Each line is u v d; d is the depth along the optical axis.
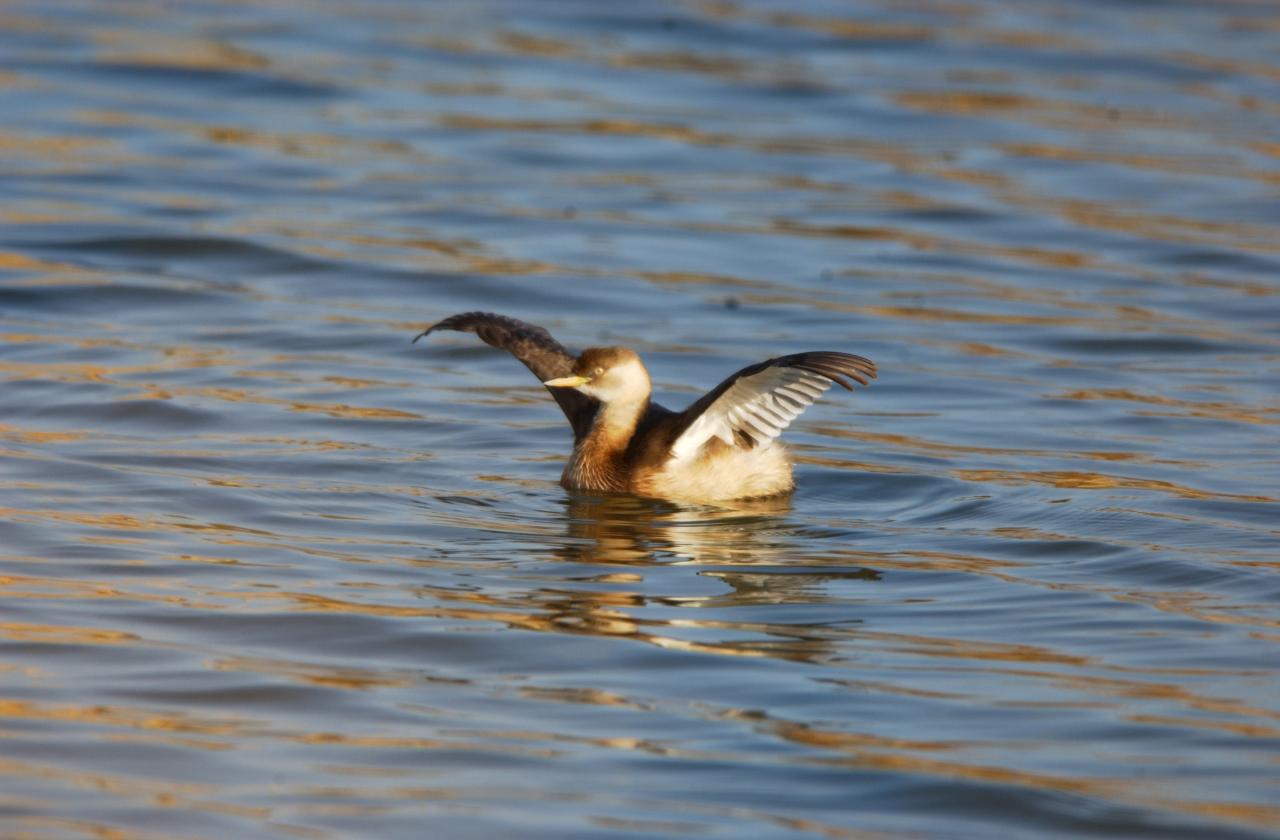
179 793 7.96
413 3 34.66
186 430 14.80
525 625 10.29
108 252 20.78
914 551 12.04
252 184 23.77
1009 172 25.38
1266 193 24.48
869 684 9.40
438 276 20.33
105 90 27.83
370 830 7.60
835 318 19.20
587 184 24.48
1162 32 34.19
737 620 10.46
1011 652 9.93
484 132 26.67
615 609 10.63
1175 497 13.34
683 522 12.80
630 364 13.84
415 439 14.98
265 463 13.93
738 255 21.62
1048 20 34.88
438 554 11.76
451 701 9.11
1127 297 20.23
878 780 8.15
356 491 13.32
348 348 17.86
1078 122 27.98
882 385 16.98
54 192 22.92
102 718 8.77
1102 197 24.33
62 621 10.12
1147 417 15.88
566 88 29.08
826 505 13.37
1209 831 7.67
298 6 34.16
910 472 14.19
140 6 33.50
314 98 28.00
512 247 21.61
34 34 30.73
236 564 11.34
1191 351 18.23
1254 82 30.55
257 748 8.46
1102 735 8.72
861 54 31.80
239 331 18.25
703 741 8.60
